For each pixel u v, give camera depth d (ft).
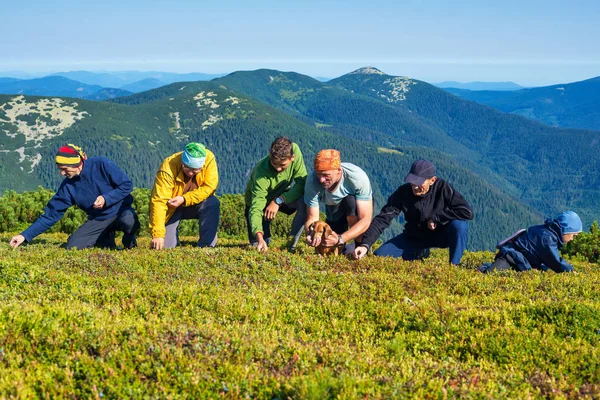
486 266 34.04
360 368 16.57
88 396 14.05
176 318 20.85
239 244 49.32
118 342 16.90
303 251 36.68
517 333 20.49
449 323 21.76
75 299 22.21
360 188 32.22
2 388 13.78
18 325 17.15
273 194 36.17
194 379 14.64
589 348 19.54
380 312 23.38
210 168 36.78
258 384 15.07
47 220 37.40
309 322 22.09
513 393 15.60
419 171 32.58
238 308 22.33
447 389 15.26
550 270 32.45
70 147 36.24
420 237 36.27
